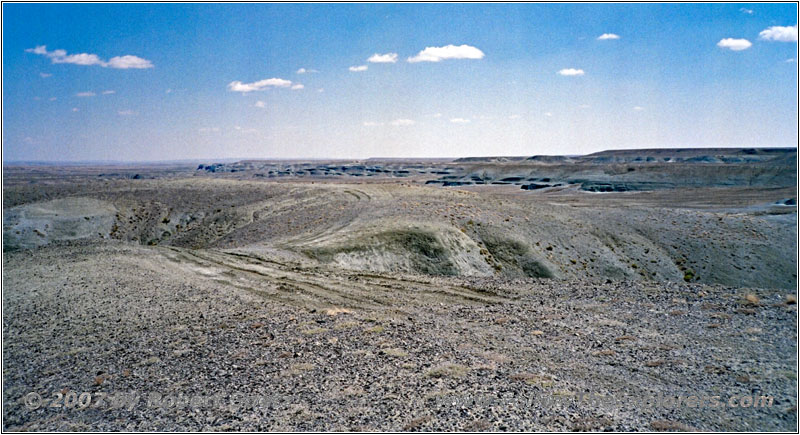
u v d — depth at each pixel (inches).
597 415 299.6
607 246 1416.1
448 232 1225.4
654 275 1305.4
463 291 621.0
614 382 345.4
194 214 2303.2
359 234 1179.9
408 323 489.1
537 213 1628.9
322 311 544.7
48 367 416.2
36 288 687.1
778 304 491.5
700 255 1417.3
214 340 459.5
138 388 363.9
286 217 1846.7
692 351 394.0
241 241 1632.6
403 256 1087.6
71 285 700.7
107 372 398.6
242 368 390.6
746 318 459.2
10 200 2578.7
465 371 366.6
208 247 1705.2
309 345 433.4
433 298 591.2
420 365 380.2
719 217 1761.8
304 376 369.1
